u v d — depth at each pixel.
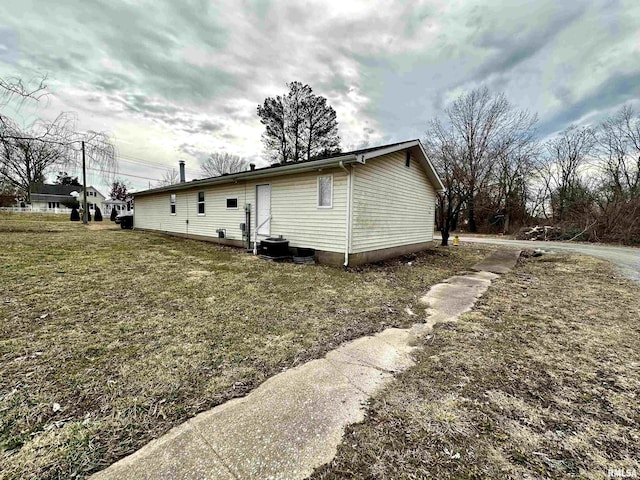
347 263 7.03
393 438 1.71
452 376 2.43
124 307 3.90
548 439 1.71
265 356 2.73
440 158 19.75
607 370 2.54
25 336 2.96
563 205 20.59
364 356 2.78
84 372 2.35
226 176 10.06
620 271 7.25
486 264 8.45
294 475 1.45
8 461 1.49
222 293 4.68
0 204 28.31
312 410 1.96
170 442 1.65
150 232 15.49
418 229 10.74
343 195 7.04
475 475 1.45
